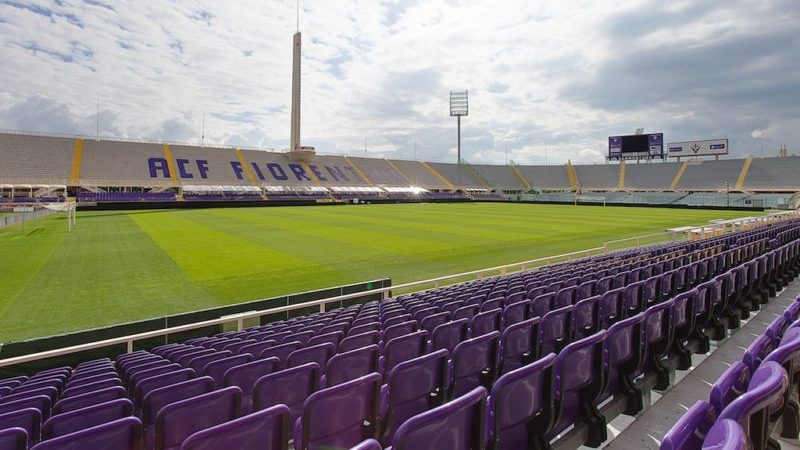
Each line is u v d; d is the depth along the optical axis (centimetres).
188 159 6381
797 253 1018
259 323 922
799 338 223
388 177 7988
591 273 917
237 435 218
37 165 5194
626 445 336
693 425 184
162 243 2230
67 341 723
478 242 2319
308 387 370
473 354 378
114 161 5775
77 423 310
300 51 7356
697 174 7262
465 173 9062
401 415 329
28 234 2584
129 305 1174
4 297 1242
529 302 586
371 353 417
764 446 177
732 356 512
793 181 6338
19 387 500
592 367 326
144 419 337
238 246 2144
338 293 1051
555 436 313
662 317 420
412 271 1609
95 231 2728
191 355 568
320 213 4356
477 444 233
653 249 1466
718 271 891
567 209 5459
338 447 287
